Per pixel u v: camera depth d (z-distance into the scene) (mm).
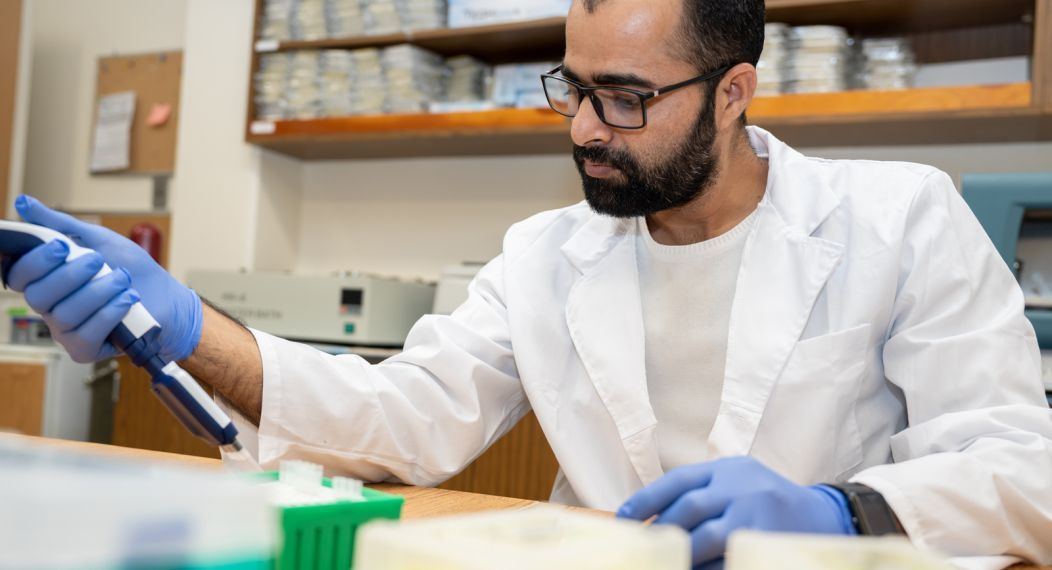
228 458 935
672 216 1191
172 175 3555
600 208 1113
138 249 931
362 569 420
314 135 2855
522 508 832
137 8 3691
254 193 3121
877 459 1106
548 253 1267
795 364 1059
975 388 962
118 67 3695
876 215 1114
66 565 323
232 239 3150
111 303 762
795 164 1200
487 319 1218
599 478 1146
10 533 316
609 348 1147
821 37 2234
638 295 1180
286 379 962
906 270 1081
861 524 710
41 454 421
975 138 2348
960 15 2318
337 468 1017
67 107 3801
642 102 1038
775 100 2252
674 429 1172
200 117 3234
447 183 3086
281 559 539
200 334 938
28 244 765
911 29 2438
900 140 2420
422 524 435
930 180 1135
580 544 423
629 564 408
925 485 769
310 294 2561
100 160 3688
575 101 1101
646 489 661
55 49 3842
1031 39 2270
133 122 3645
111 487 340
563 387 1189
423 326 1183
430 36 2703
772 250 1120
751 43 1121
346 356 1053
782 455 1056
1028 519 806
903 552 420
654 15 1027
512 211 2984
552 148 2820
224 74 3203
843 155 2557
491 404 1166
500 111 2600
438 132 2680
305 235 3307
